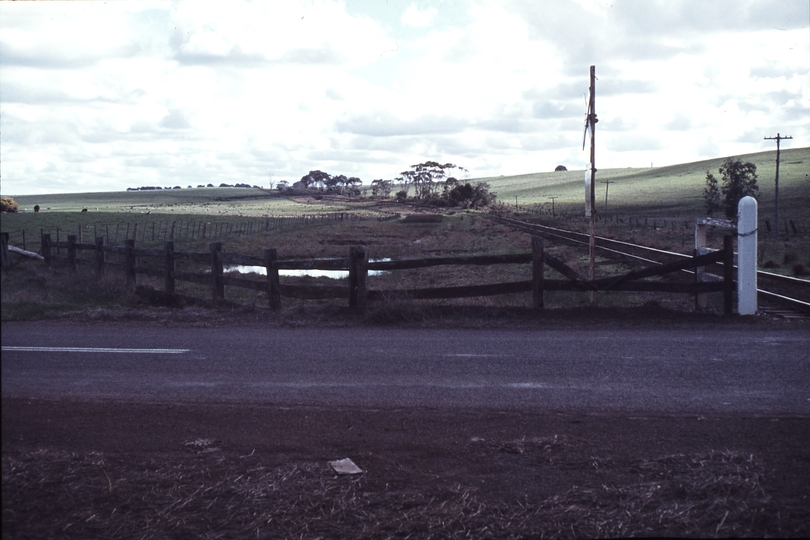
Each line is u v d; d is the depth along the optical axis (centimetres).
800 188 11281
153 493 422
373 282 2055
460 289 1176
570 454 478
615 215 10006
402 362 796
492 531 372
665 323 1073
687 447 490
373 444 505
